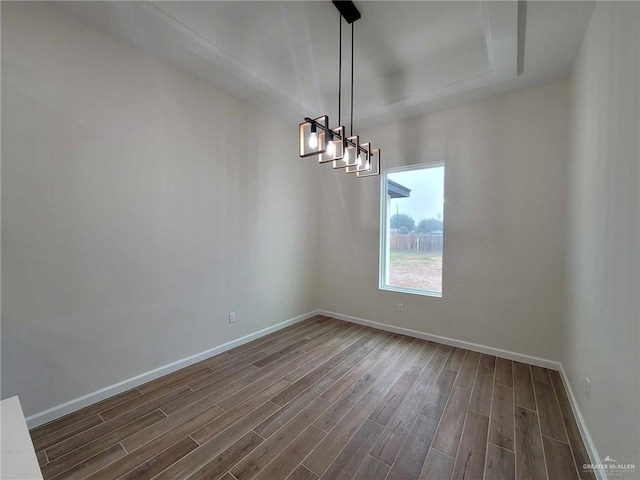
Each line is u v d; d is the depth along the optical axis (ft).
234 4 6.82
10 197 5.99
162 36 7.44
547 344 9.23
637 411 3.72
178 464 5.34
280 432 6.22
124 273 7.79
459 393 7.73
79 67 6.86
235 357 10.01
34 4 6.21
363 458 5.51
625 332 4.16
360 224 13.57
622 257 4.33
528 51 7.68
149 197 8.27
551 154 9.11
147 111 8.19
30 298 6.27
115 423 6.48
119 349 7.72
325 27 7.75
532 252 9.46
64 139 6.67
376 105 11.00
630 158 4.12
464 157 10.69
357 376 8.67
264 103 11.21
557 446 5.82
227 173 10.50
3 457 2.74
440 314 11.32
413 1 6.83
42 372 6.45
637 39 3.93
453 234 10.94
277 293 12.80
